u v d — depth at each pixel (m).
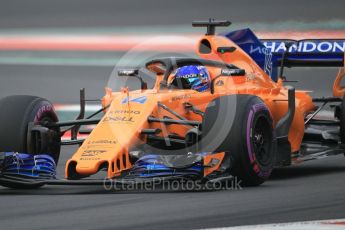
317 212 27.16
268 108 33.81
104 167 31.61
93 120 34.09
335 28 81.31
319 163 41.59
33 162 33.19
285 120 35.69
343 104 38.59
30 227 25.53
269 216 26.59
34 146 33.88
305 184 33.66
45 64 80.56
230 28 85.56
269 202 29.06
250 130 32.19
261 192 31.36
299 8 89.62
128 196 30.91
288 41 42.91
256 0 95.38
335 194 30.73
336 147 39.22
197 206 28.42
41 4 104.69
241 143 31.98
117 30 90.94
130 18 95.12
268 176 33.38
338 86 41.78
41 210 28.52
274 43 42.66
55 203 29.89
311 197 30.08
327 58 41.81
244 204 28.72
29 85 71.69
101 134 31.98
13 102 34.41
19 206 29.52
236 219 26.19
